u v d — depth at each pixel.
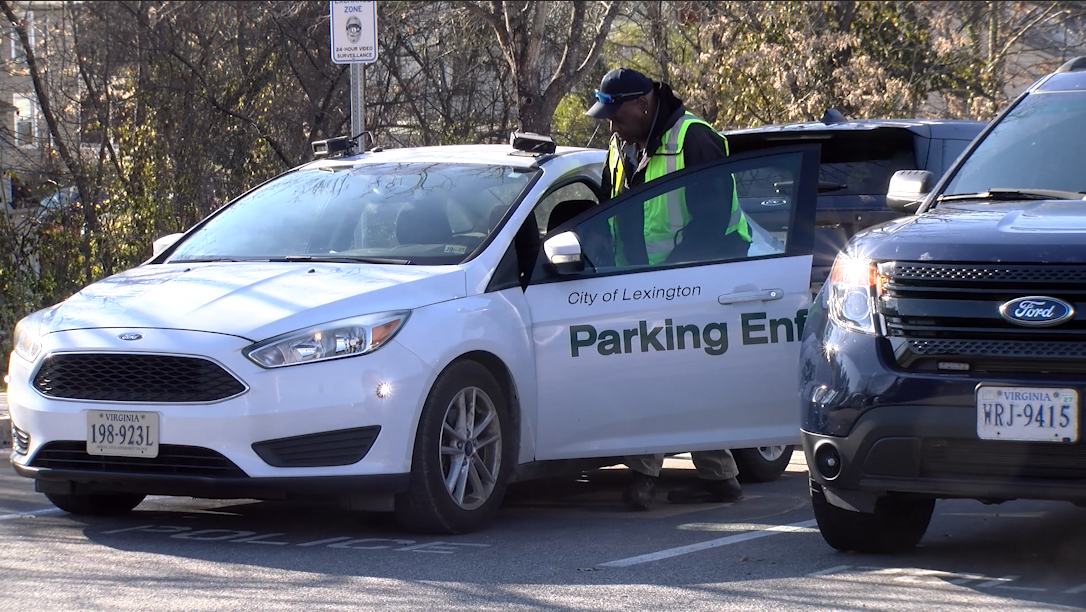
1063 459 8.49
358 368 10.54
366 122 32.53
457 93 34.62
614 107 12.90
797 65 30.58
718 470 12.99
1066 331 8.50
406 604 8.80
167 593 9.12
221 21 30.89
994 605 8.59
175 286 11.49
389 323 10.74
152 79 29.34
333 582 9.43
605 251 12.08
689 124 12.84
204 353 10.41
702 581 9.41
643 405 11.94
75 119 29.56
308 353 10.48
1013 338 8.66
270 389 10.37
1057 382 8.47
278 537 11.09
